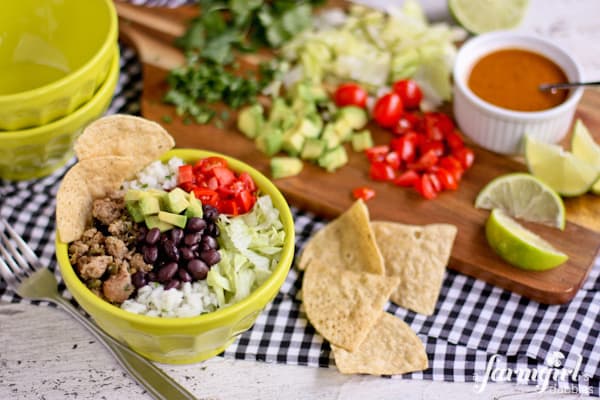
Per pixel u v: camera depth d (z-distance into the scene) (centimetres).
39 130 82
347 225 84
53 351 79
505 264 83
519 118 87
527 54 92
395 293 81
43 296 80
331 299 80
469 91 89
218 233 76
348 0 100
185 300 74
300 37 96
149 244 74
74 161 89
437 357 79
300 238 86
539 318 81
